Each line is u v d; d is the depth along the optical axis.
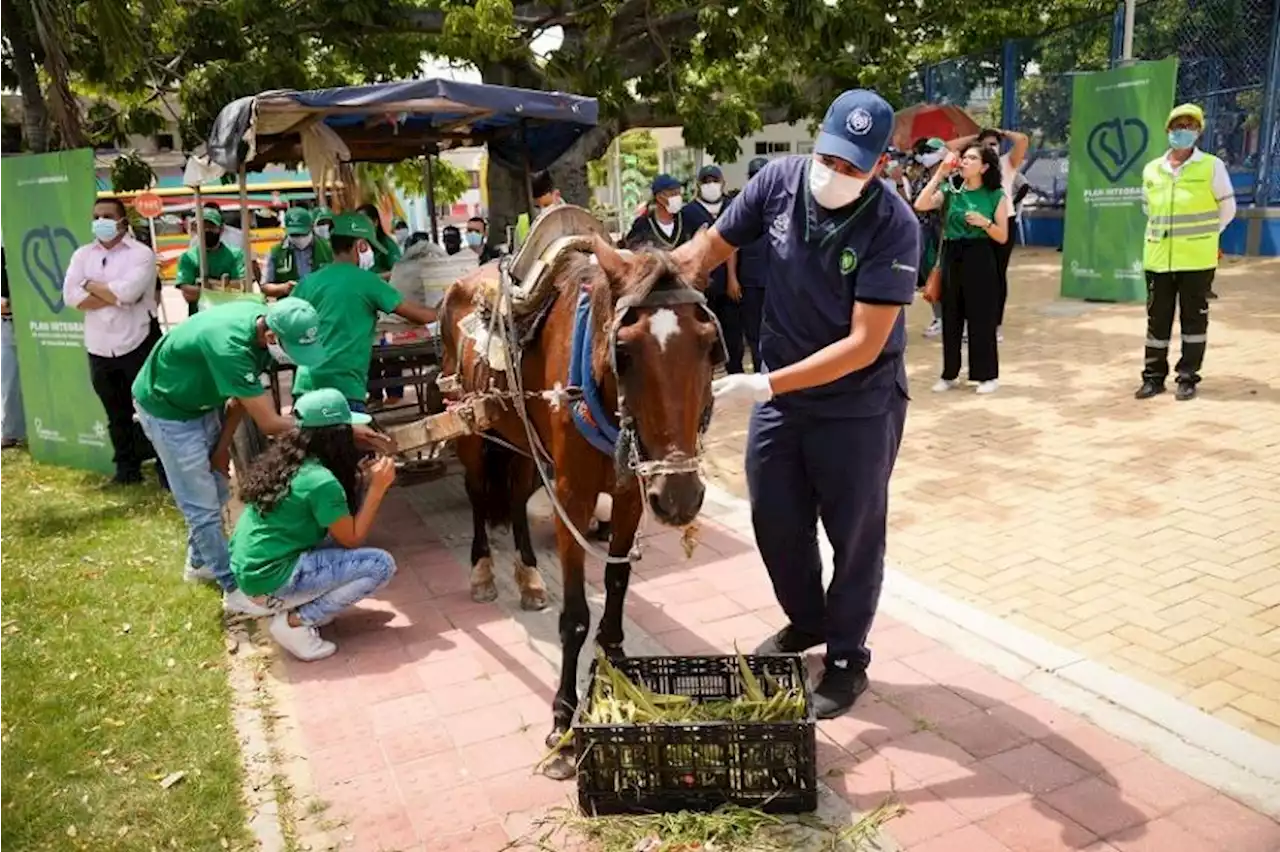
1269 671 4.13
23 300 8.12
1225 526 5.54
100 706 4.32
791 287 3.72
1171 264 7.69
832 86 13.45
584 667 4.56
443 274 6.80
